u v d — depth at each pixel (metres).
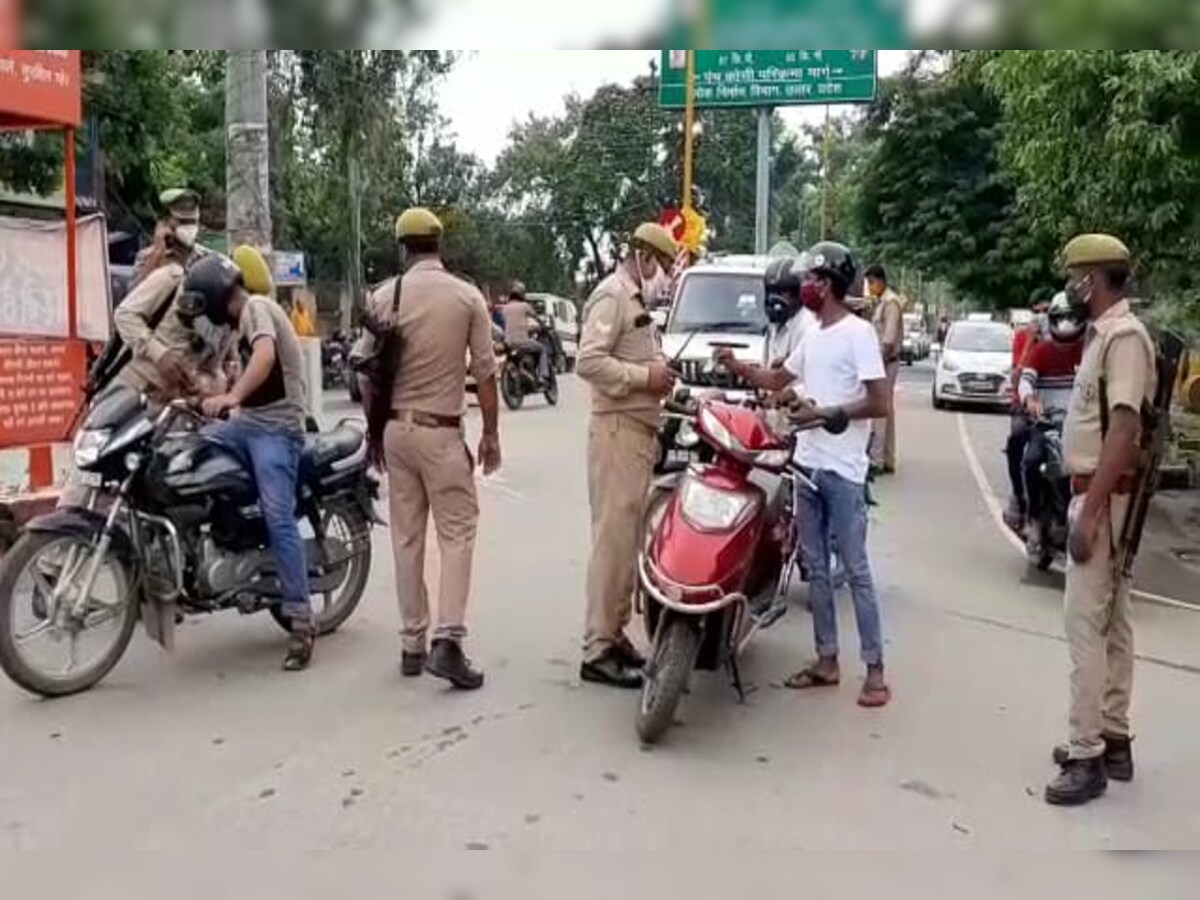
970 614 6.97
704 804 4.25
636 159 52.19
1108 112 9.19
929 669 5.89
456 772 4.46
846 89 20.06
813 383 5.39
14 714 4.96
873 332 5.38
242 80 11.02
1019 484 8.41
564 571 7.60
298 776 4.39
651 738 4.77
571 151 52.88
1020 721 5.17
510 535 8.69
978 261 30.23
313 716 5.00
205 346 6.08
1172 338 4.52
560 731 4.90
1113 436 4.27
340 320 28.38
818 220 57.62
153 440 5.28
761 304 12.16
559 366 24.56
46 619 5.11
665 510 5.17
